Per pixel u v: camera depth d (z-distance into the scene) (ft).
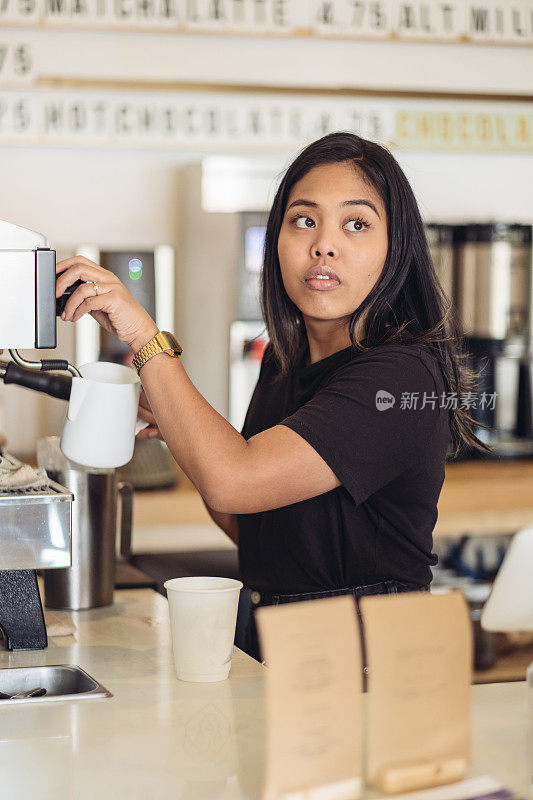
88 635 4.63
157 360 4.13
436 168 11.97
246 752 3.08
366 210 4.42
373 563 4.41
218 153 11.08
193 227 11.24
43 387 4.21
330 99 11.20
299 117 11.15
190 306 11.25
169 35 10.87
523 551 6.44
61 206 11.35
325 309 4.47
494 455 11.29
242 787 2.80
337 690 2.47
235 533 5.38
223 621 3.84
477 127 11.58
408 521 4.39
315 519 4.39
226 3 10.79
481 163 12.09
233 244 11.05
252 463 3.94
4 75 10.61
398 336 4.39
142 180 11.49
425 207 11.78
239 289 11.08
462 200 12.09
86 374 4.50
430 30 11.30
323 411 4.03
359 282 4.45
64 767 2.96
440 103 11.49
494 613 6.59
